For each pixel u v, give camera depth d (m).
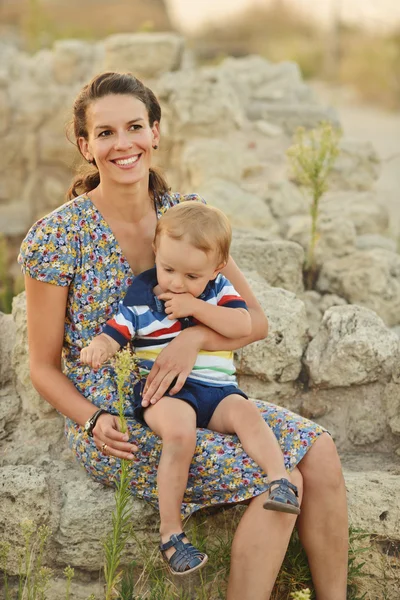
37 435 3.54
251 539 2.81
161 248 3.02
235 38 22.50
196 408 2.98
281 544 2.82
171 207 3.21
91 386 3.14
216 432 3.01
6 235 7.41
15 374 3.71
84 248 3.14
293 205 5.61
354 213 5.59
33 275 3.08
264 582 2.81
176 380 2.99
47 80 7.79
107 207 3.18
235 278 3.34
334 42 19.22
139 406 3.00
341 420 3.68
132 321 3.03
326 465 2.93
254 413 2.96
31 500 3.12
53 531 3.14
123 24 17.27
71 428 3.21
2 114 7.65
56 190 7.75
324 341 3.75
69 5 16.94
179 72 6.80
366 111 14.52
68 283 3.12
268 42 20.72
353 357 3.61
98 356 2.93
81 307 3.16
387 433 3.61
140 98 3.14
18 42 12.24
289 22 23.00
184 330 3.06
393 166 9.88
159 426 2.91
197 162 5.87
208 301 3.12
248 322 3.11
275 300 3.79
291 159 5.06
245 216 5.36
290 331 3.68
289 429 2.99
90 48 7.93
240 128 6.55
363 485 3.21
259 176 6.07
